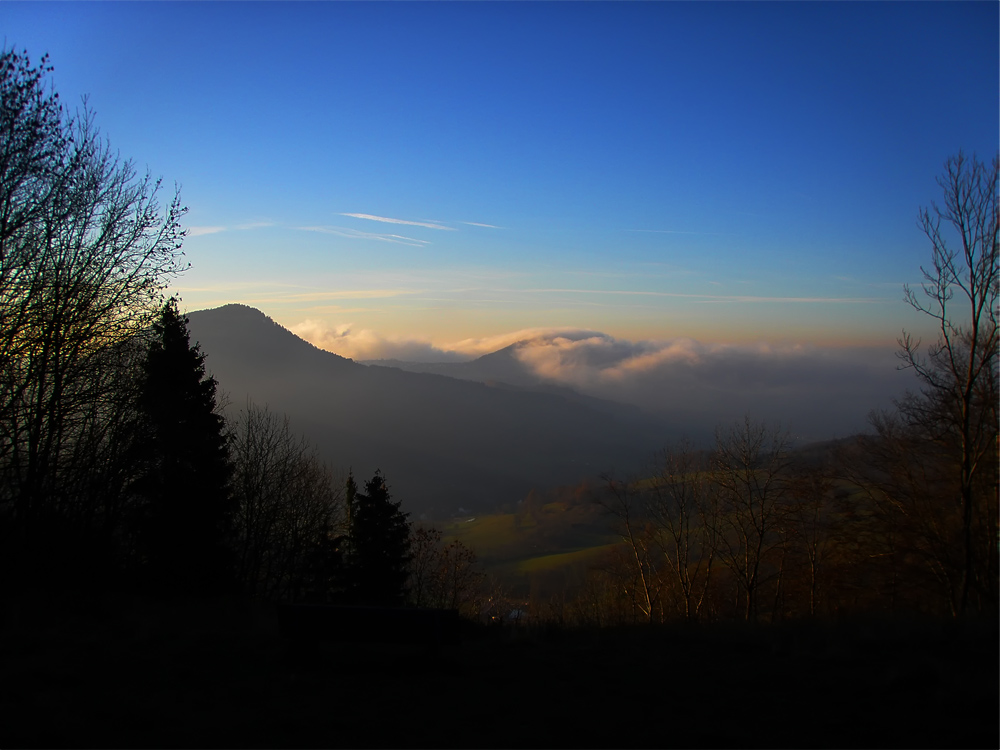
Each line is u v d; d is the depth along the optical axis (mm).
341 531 33875
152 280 16531
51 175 14180
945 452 21266
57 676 6891
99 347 15906
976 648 8398
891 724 5891
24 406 14375
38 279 14297
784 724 5949
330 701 6512
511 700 6660
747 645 9344
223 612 12906
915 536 23438
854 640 9258
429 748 5340
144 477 21297
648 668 8023
